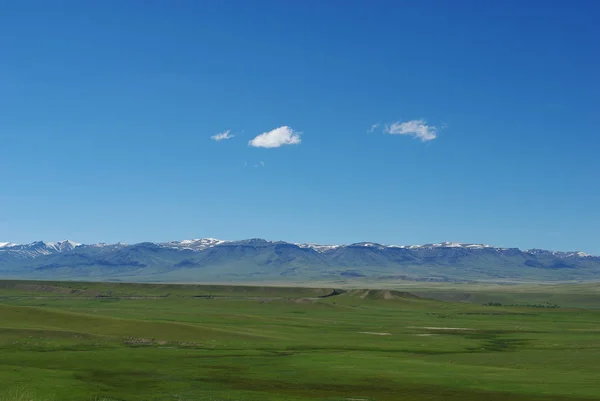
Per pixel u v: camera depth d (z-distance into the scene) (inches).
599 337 6186.0
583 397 2743.6
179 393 2807.6
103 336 4832.7
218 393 2827.3
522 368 3794.3
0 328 4795.8
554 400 2684.5
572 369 3732.8
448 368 3688.5
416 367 3730.3
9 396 2247.8
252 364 3796.8
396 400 2704.2
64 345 4414.4
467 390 2928.2
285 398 2716.5
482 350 4926.2
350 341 5423.2
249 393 2837.1
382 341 5511.8
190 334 5093.5
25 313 5438.0
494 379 3257.9
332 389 2970.0
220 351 4404.5
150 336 4965.6
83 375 3218.5
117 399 2593.5
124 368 3535.9
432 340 5743.1
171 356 4074.8
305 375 3390.7
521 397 2763.3
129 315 7731.3
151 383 3068.4
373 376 3351.4
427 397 2770.7
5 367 3223.4
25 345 4320.9
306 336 5777.6
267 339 5216.5
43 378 2960.1
